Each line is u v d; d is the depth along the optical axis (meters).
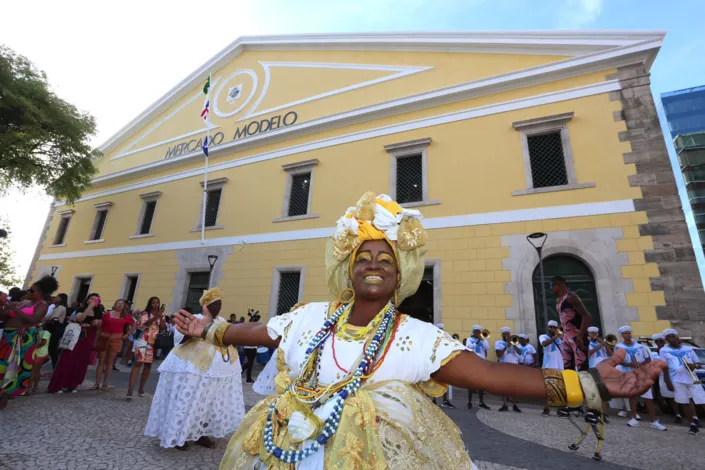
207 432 3.75
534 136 9.75
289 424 1.08
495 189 9.59
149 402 5.77
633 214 8.13
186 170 15.72
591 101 9.20
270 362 1.67
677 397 5.49
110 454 3.45
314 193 12.28
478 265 9.20
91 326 6.50
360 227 1.41
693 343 6.80
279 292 11.91
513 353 7.38
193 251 13.94
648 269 7.75
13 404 5.06
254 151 14.25
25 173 13.46
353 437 1.00
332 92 13.39
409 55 12.35
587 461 3.91
